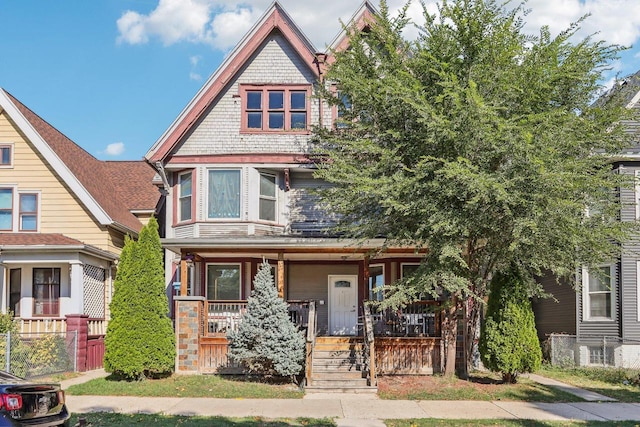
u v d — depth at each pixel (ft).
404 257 69.77
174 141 66.08
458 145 46.29
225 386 50.24
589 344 68.44
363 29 66.33
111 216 72.95
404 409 42.60
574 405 44.78
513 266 51.49
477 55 49.29
